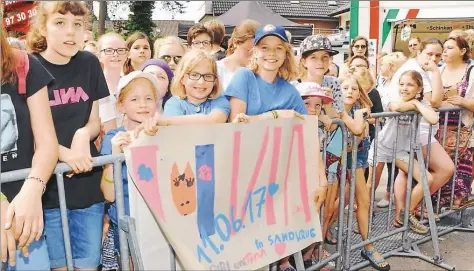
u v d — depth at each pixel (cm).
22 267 203
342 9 1973
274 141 262
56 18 221
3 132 192
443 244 407
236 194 250
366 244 350
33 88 196
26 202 186
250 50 356
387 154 407
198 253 230
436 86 417
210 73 254
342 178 321
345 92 356
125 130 252
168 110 260
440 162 410
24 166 201
